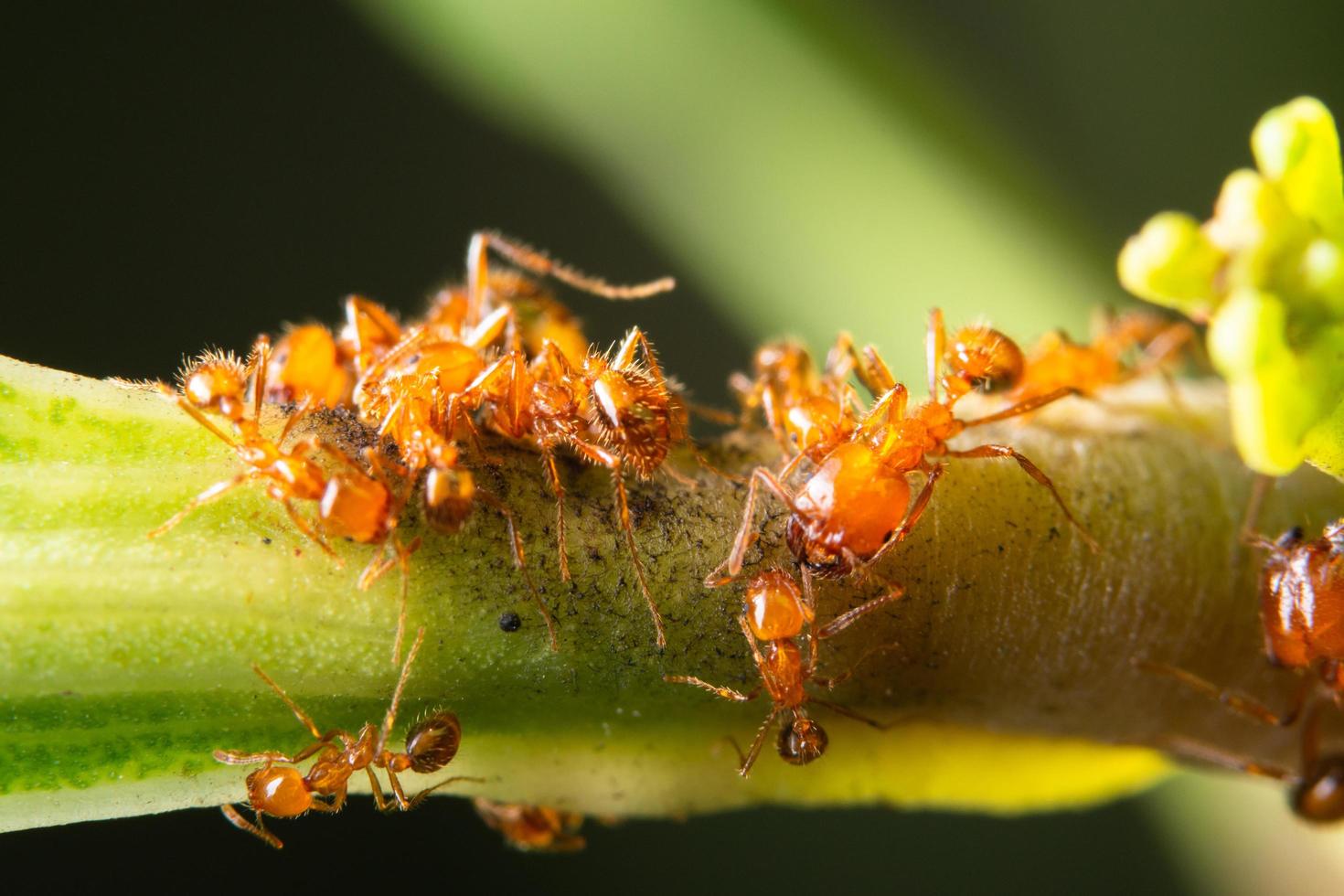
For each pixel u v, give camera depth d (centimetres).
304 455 5
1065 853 6
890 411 5
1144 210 6
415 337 5
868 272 6
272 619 5
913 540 5
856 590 5
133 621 5
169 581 5
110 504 5
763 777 5
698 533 5
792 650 5
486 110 6
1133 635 5
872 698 5
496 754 5
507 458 5
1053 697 5
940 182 6
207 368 5
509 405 5
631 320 6
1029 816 6
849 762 6
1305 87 6
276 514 5
